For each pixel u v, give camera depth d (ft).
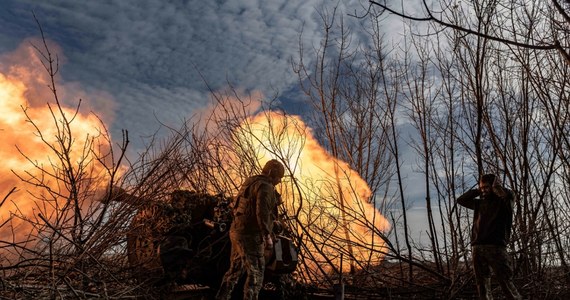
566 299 26.99
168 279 20.16
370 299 26.16
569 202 29.60
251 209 19.08
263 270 19.01
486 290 21.58
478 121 30.73
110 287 20.07
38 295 17.35
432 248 30.42
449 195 32.83
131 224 22.06
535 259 28.14
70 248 20.75
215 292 21.35
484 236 21.43
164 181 23.50
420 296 27.02
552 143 31.04
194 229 21.62
